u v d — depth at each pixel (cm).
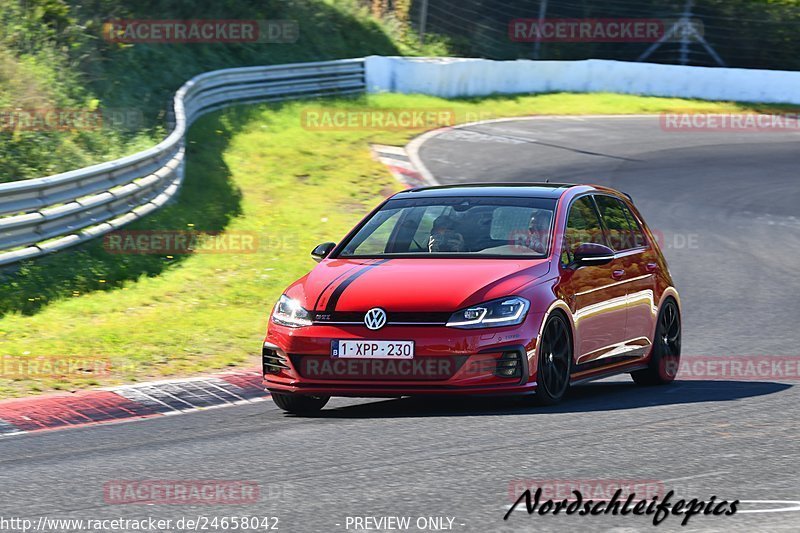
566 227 2922
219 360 3472
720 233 6538
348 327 2583
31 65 7206
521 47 13762
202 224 5788
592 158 8750
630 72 12638
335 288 2662
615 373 2995
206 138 7838
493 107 11069
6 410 2819
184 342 3675
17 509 1839
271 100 9675
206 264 5031
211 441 2403
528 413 2591
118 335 3709
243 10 11131
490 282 2625
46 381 3133
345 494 1864
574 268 2828
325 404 2914
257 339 3797
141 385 3122
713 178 8219
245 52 10638
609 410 2634
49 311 4050
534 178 7788
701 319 4547
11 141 5841
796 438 2273
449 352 2522
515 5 13850
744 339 4084
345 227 6234
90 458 2259
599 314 2888
